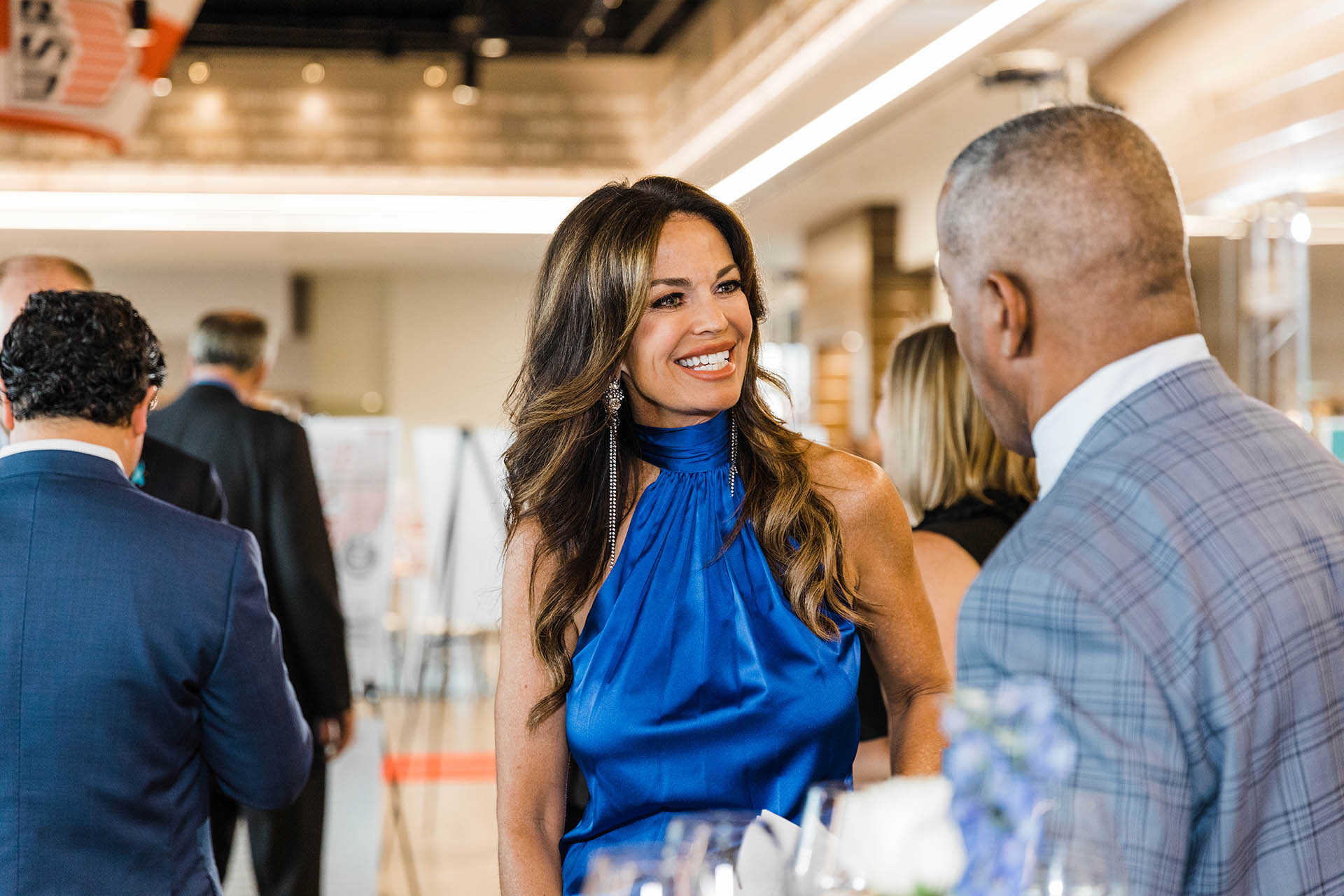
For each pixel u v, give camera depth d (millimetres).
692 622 1705
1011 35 6223
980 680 1108
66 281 2564
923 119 7945
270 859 3381
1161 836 995
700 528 1743
